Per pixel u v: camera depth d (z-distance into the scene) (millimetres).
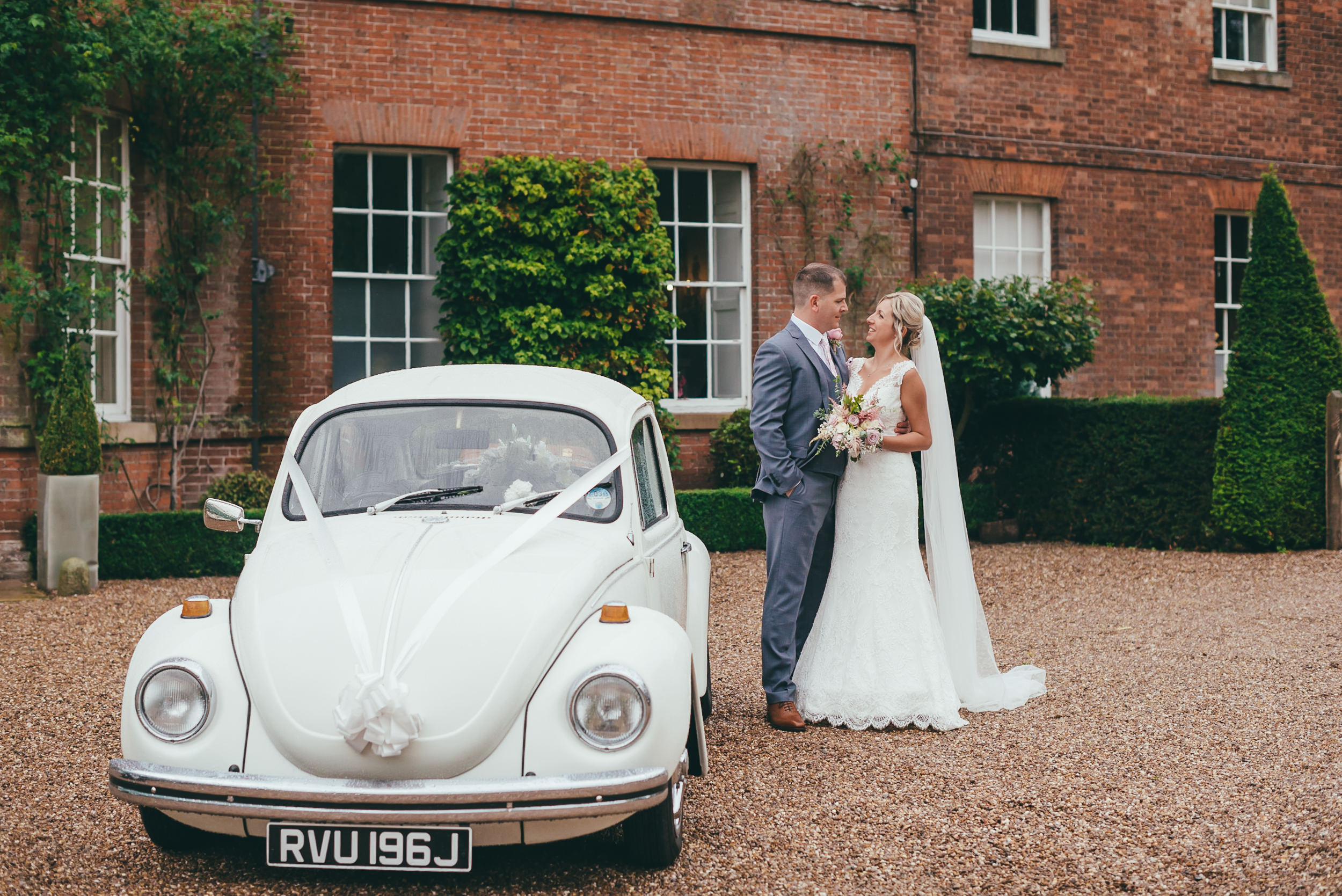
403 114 10805
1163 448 10586
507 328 10422
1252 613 7703
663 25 11672
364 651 3391
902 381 5441
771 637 5309
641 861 3639
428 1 10828
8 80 8711
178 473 10031
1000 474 11922
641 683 3352
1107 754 4797
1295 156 14562
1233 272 14594
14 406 8867
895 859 3709
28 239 8992
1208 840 3807
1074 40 13383
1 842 3811
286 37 10375
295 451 4398
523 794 3217
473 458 4332
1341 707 5395
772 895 3455
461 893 3484
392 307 11125
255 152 10328
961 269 12883
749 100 12016
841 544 5484
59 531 8289
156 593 8273
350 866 3248
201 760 3357
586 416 4465
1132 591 8688
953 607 5672
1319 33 14703
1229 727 5137
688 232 12102
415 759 3268
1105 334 13562
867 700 5277
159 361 10031
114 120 9766
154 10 9570
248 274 10383
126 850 3779
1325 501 10250
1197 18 14008
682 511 10367
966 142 12852
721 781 4508
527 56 11203
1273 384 10172
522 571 3717
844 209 12375
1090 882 3516
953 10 12789
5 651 6520
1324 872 3424
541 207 10727
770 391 5289
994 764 4699
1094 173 13508
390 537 3934
